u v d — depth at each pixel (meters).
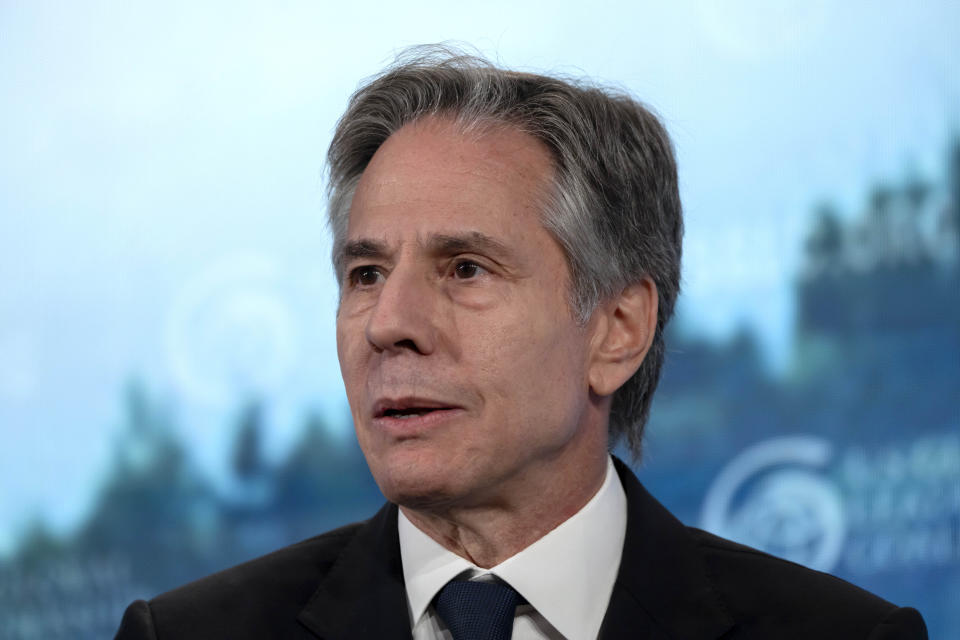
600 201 6.38
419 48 6.98
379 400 5.79
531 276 5.99
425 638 6.08
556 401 5.99
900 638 6.05
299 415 13.24
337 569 6.47
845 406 12.59
